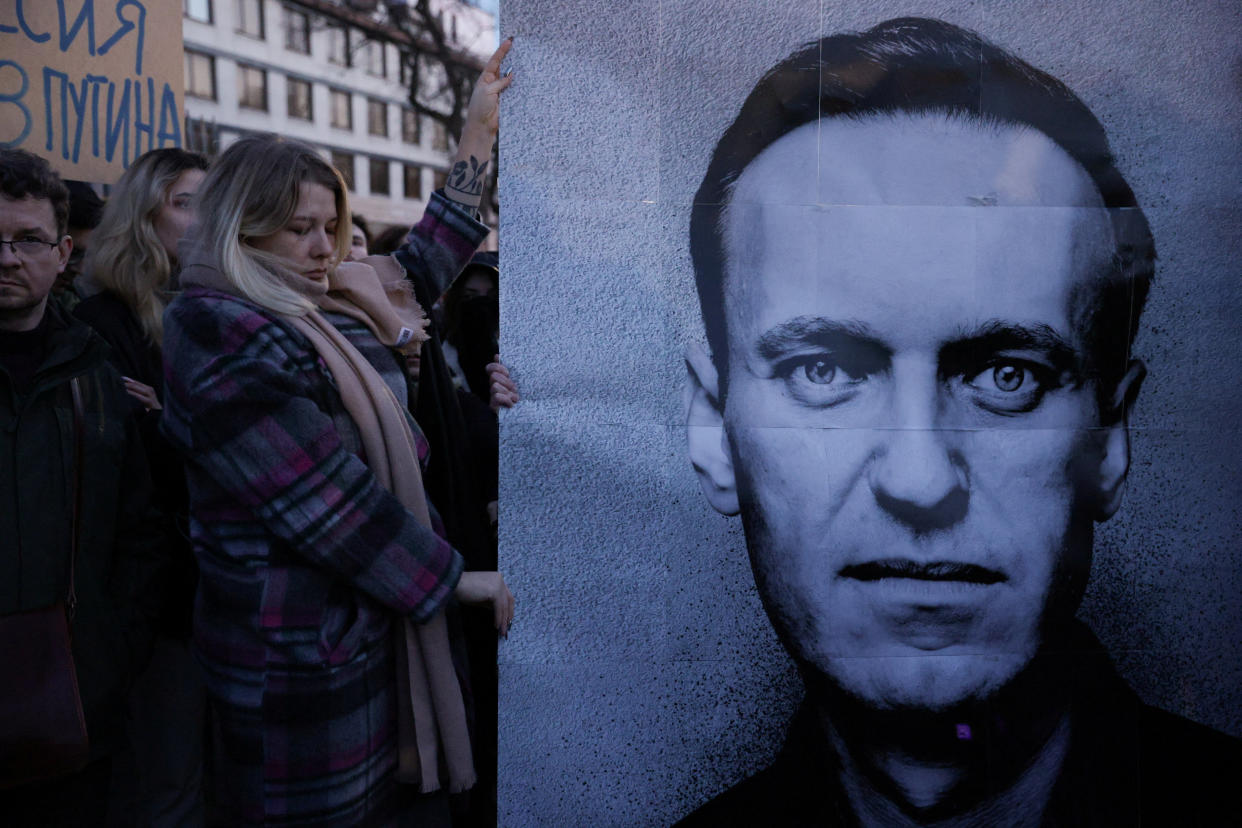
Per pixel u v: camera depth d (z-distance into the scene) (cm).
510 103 175
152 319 205
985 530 179
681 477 179
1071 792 183
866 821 184
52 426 159
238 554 137
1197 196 177
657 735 181
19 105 222
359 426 143
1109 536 180
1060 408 178
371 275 160
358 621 140
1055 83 175
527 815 182
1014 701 181
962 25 174
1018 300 177
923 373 177
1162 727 183
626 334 177
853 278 177
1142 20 175
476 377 229
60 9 227
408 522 139
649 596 180
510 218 176
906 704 181
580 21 174
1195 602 181
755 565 180
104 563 165
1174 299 178
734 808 182
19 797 153
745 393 178
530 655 180
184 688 205
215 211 141
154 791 205
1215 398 179
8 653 146
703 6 174
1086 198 177
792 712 182
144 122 241
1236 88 176
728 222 176
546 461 178
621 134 175
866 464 178
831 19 174
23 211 153
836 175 176
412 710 145
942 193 176
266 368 133
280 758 134
